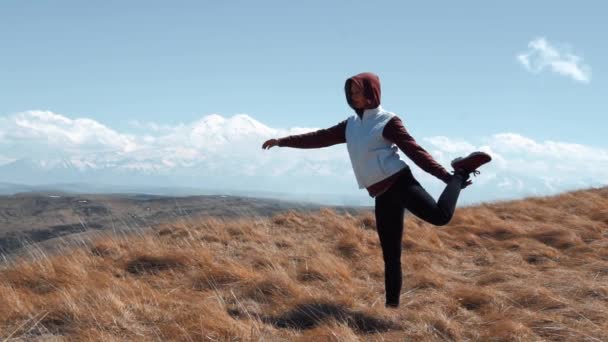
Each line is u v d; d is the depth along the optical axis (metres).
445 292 5.67
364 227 9.88
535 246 7.82
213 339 4.17
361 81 4.58
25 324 4.45
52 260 6.67
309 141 5.09
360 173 4.71
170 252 6.93
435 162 4.42
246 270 6.26
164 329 4.31
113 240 8.16
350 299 5.11
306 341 4.18
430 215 4.35
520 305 5.10
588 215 10.54
